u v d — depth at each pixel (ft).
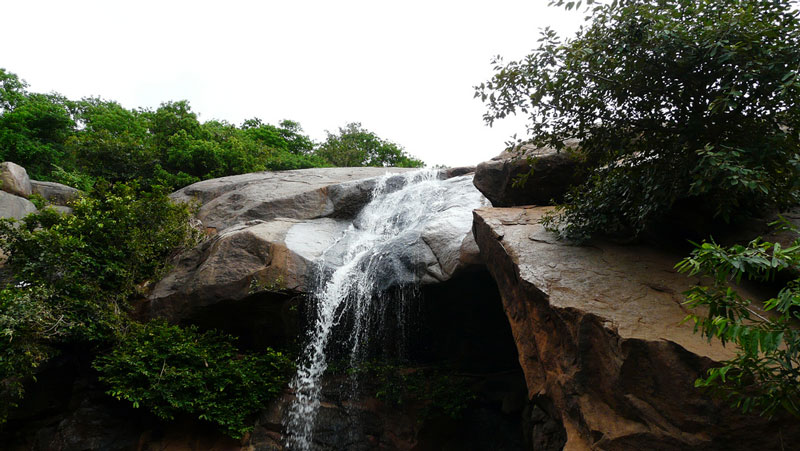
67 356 30.17
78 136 67.31
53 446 28.48
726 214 14.89
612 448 13.23
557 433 18.88
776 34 13.29
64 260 30.01
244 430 27.76
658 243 18.63
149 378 27.58
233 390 29.07
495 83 18.45
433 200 38.73
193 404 27.53
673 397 12.60
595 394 14.34
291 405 29.60
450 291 27.43
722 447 11.86
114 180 61.87
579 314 15.01
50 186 49.55
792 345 8.94
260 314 31.73
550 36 17.29
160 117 68.64
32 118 64.23
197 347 29.91
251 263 32.60
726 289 9.75
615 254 18.28
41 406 28.94
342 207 42.24
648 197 17.20
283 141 93.91
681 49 14.78
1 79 78.59
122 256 32.94
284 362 30.12
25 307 26.07
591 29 16.70
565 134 18.74
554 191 26.30
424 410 26.94
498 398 27.48
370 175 49.52
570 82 17.02
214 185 49.93
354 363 30.32
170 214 37.01
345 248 35.68
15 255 30.35
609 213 18.92
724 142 14.88
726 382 11.85
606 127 17.69
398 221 38.65
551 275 17.30
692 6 15.23
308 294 31.48
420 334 29.73
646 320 14.19
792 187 14.35
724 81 14.44
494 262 21.12
